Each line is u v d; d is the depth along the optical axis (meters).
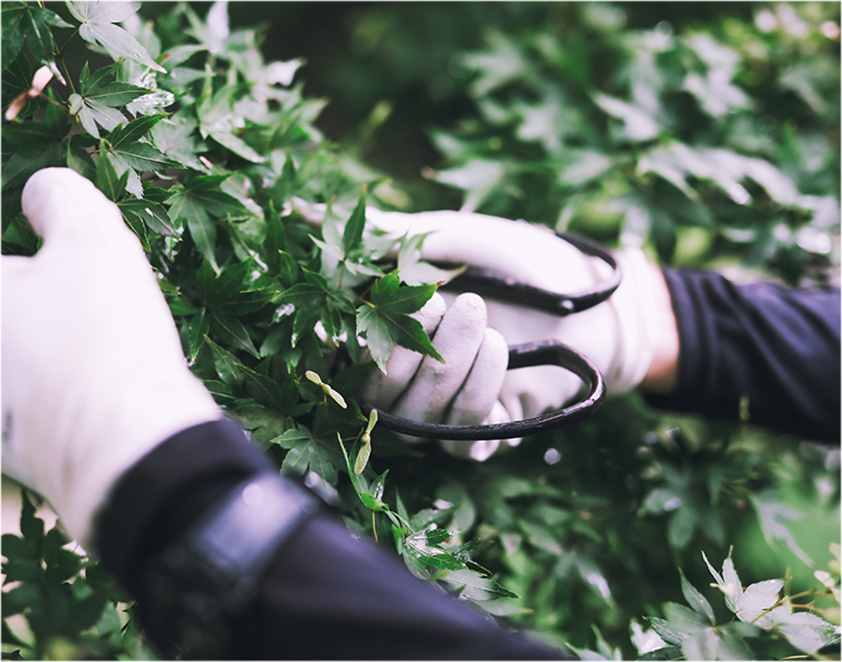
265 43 2.23
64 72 0.48
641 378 0.68
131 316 0.39
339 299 0.53
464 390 0.56
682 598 0.74
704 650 0.50
